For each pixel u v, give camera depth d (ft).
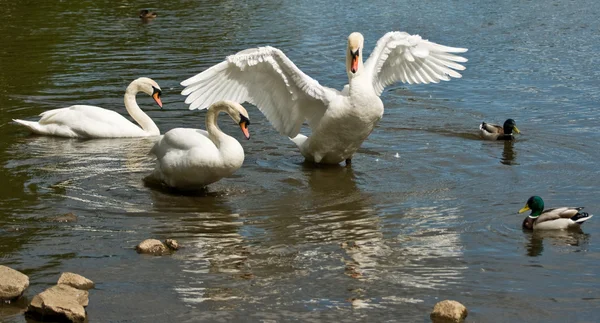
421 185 39.99
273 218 35.47
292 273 29.84
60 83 60.90
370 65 42.65
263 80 42.39
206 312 26.89
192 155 37.52
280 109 43.34
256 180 40.83
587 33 78.02
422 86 60.80
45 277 29.27
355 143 42.47
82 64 66.85
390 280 29.25
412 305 27.35
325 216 35.76
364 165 43.37
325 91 41.96
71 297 26.99
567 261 30.94
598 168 42.29
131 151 45.93
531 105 55.36
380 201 37.70
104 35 79.00
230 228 34.24
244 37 78.07
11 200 37.11
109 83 60.85
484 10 90.94
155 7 95.76
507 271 30.04
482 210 36.35
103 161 43.73
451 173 41.83
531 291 28.40
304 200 37.86
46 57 69.41
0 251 31.45
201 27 83.30
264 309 27.09
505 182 40.24
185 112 53.78
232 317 26.58
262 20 86.94
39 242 32.37
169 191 38.86
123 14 91.04
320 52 71.51
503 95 58.03
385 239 33.09
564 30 79.66
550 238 33.19
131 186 39.45
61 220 34.60
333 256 31.37
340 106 41.19
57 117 49.26
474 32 79.36
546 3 94.53
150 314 26.76
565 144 46.65
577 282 29.09
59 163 43.21
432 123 51.52
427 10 91.56
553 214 34.01
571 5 92.89
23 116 52.70
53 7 94.53
